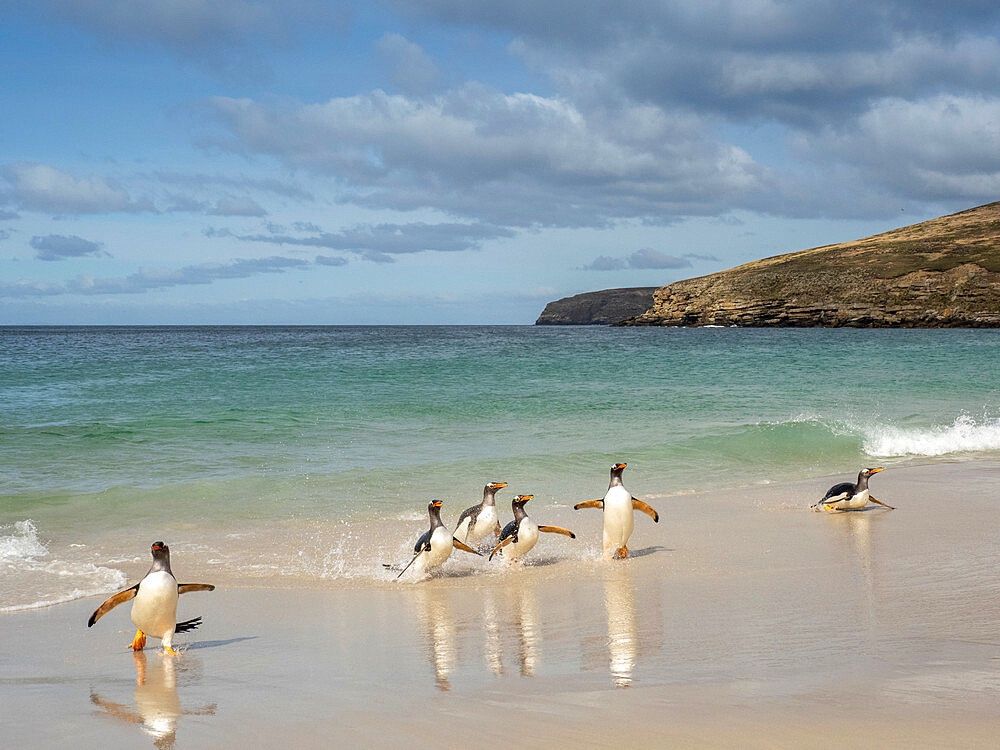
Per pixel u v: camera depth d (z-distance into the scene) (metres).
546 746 3.94
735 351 58.88
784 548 9.76
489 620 6.91
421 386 30.42
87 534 10.80
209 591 8.22
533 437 19.22
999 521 11.20
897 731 3.96
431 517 8.88
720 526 11.28
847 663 5.18
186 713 4.68
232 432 19.23
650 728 4.11
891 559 8.89
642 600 7.44
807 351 58.47
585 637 6.18
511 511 12.57
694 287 160.12
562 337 101.75
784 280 146.62
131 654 6.15
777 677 4.92
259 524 11.48
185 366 41.22
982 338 83.94
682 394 28.39
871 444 19.05
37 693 5.14
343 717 4.49
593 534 11.16
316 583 8.58
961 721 4.09
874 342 75.00
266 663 5.75
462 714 4.45
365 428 20.19
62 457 16.05
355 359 48.16
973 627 6.07
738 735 3.97
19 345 78.50
